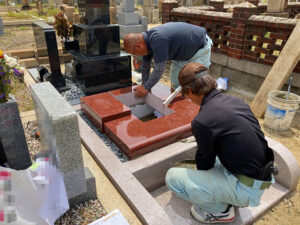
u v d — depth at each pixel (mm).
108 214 1880
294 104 3459
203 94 1791
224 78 5191
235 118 1654
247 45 4602
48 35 4031
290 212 2283
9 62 2119
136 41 3250
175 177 2000
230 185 1777
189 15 5574
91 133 2893
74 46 4645
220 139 1669
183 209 2268
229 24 4844
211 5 7551
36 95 1955
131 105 3703
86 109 3352
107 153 2531
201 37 3502
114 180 2189
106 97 3461
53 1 21094
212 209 1983
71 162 1774
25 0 17391
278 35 4090
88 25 3889
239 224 2078
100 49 4059
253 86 4762
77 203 2023
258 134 1709
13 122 2117
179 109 3232
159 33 3172
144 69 3768
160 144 2656
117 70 4250
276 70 3902
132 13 8891
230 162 1703
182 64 3693
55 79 4332
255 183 1697
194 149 2678
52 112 1627
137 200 1970
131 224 1854
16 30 10578
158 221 1812
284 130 3656
